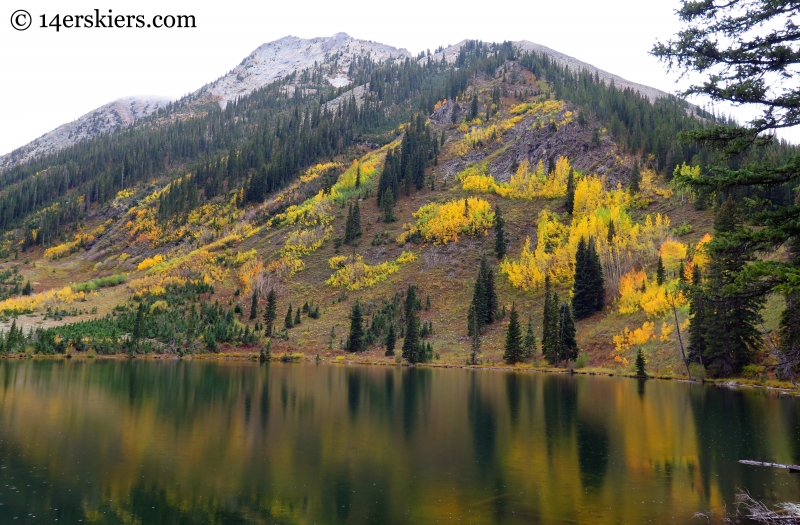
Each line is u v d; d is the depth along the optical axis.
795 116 15.36
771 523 19.33
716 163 17.05
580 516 20.47
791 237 15.66
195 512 20.67
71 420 38.16
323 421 39.28
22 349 98.50
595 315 102.56
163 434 34.06
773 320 65.31
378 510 21.02
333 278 136.12
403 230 153.75
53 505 21.28
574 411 44.69
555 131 176.12
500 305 116.50
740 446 31.86
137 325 106.38
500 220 136.88
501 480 25.02
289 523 19.61
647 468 27.16
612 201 138.38
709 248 16.45
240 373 75.88
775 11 15.28
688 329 78.81
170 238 189.50
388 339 106.25
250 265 149.12
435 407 46.69
